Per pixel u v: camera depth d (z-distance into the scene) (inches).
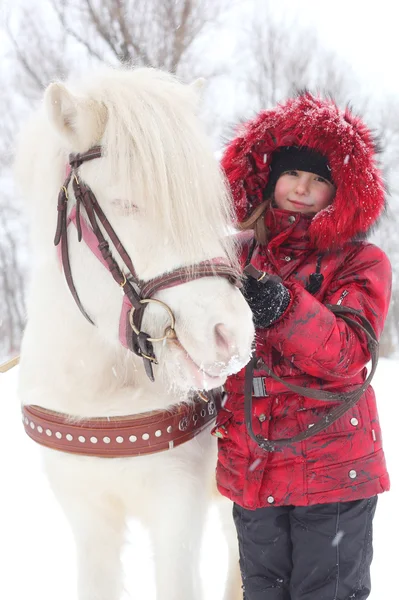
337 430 73.4
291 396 74.9
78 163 65.9
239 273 65.1
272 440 72.1
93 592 83.4
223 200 63.7
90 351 74.8
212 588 109.9
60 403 76.5
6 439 178.9
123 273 64.6
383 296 74.9
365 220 74.4
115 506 81.8
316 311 67.4
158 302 62.3
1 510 139.3
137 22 307.9
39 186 74.6
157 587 78.1
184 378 65.5
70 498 81.2
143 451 75.0
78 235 66.9
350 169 73.7
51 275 76.4
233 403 78.3
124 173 60.5
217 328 60.7
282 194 79.4
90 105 64.0
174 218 59.7
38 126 78.5
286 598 79.2
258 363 72.4
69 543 124.9
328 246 75.5
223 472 78.2
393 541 125.6
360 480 72.7
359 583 75.0
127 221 62.0
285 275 77.2
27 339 83.0
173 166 60.0
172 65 309.4
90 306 69.6
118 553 86.9
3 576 114.1
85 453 75.8
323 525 74.0
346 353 69.6
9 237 613.9
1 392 219.3
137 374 76.1
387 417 192.2
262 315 66.9
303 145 77.5
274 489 73.7
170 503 76.5
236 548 100.2
